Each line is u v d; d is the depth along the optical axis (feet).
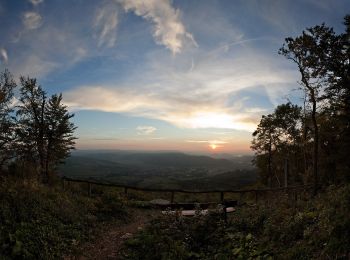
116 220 54.95
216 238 43.34
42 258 33.27
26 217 39.73
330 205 36.27
